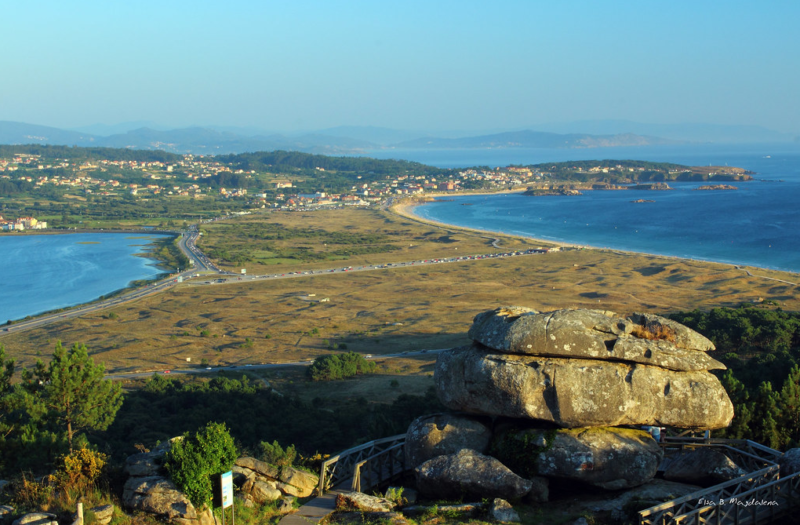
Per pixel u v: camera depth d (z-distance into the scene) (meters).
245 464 21.19
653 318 21.75
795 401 27.25
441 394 22.16
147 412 51.88
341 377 77.38
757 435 26.31
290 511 19.66
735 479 18.73
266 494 20.28
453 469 19.98
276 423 47.16
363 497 19.86
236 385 62.06
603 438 20.16
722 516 17.94
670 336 21.20
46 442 26.73
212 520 18.39
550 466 19.91
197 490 18.53
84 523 17.33
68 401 30.12
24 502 19.08
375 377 77.00
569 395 19.98
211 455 19.02
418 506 19.45
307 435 43.38
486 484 19.50
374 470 23.34
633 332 21.27
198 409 51.22
